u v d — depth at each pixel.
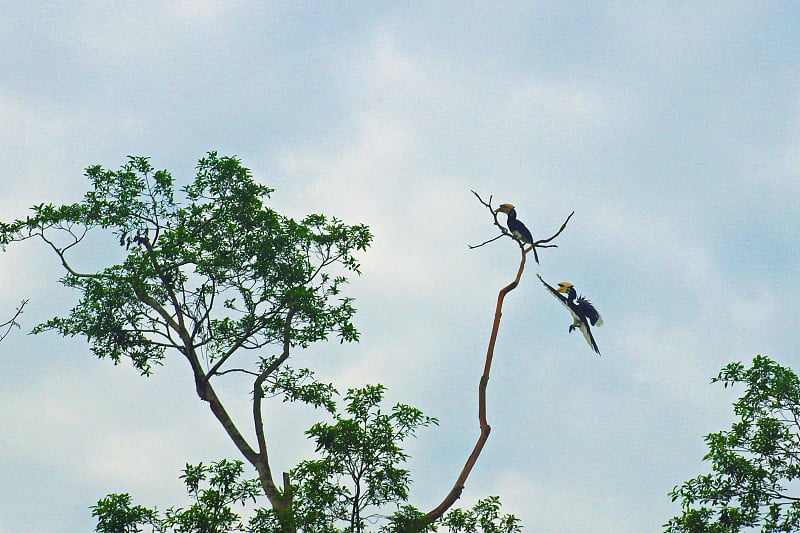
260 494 15.55
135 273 21.02
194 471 15.57
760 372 18.86
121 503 14.92
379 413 15.36
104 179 21.50
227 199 21.70
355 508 14.79
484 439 16.09
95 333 21.09
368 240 21.95
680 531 18.22
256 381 21.47
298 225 21.92
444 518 15.56
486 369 16.33
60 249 21.36
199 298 21.19
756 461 18.34
